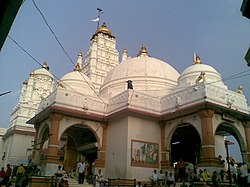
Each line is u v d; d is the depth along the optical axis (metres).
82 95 22.34
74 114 21.20
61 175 17.36
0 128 35.97
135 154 19.59
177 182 17.59
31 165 19.53
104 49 52.09
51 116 20.36
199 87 19.03
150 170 19.89
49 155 19.03
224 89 19.78
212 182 14.28
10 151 30.11
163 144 21.19
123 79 28.12
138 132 20.45
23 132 31.38
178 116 20.34
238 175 15.96
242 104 20.58
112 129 22.08
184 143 26.48
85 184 18.75
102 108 23.22
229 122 19.44
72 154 26.33
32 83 37.28
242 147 19.77
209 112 18.00
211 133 17.56
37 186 15.67
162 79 27.72
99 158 21.67
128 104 20.52
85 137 25.44
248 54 6.20
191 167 19.67
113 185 17.89
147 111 21.20
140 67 28.55
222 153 24.19
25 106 33.22
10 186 17.17
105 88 29.47
